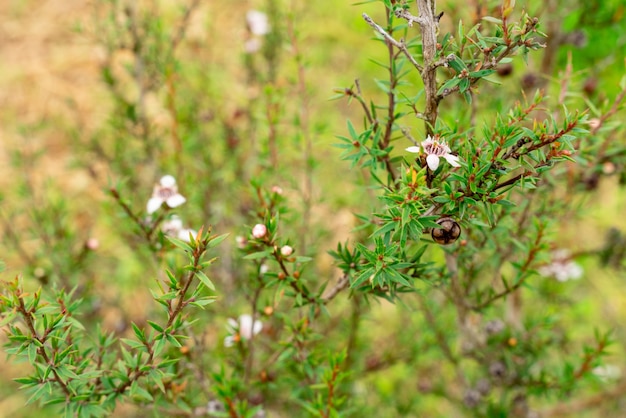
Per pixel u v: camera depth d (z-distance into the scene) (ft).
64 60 2.16
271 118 1.11
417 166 0.71
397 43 0.69
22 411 1.41
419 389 1.26
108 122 1.29
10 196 1.64
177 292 0.70
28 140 1.43
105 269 1.47
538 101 0.75
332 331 1.21
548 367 1.16
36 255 1.19
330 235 1.30
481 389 1.15
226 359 1.00
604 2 1.16
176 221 0.98
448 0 1.03
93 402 0.80
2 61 2.16
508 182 0.69
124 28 1.27
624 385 1.34
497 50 0.69
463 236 0.88
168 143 1.44
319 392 0.93
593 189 1.06
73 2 2.31
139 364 0.81
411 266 0.78
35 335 0.72
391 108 0.79
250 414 0.88
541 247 0.88
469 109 1.02
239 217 1.30
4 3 2.31
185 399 0.93
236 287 1.24
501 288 1.22
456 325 1.21
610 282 1.64
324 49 2.01
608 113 0.91
